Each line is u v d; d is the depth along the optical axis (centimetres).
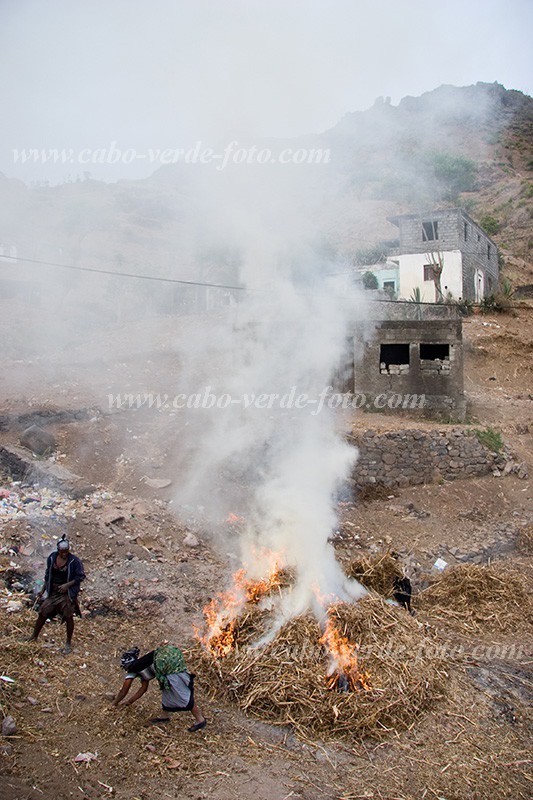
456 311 2869
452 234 3083
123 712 661
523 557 1421
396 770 629
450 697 777
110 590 950
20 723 604
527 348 2753
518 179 5172
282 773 603
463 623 1049
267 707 706
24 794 512
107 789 541
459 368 1969
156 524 1238
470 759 661
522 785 632
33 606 857
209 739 644
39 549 1029
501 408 2238
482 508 1609
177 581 1032
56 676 707
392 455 1686
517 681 851
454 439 1738
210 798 552
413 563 1277
